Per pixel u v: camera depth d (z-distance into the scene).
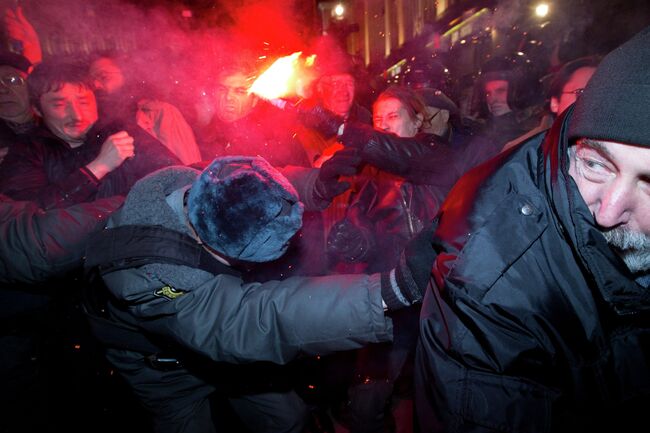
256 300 1.19
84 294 1.54
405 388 2.53
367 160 1.77
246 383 1.77
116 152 1.91
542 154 0.96
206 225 1.11
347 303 1.13
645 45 0.72
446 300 0.97
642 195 0.79
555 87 2.33
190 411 1.82
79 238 1.41
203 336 1.19
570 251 0.93
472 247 0.94
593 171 0.82
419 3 6.00
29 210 1.43
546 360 0.94
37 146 1.96
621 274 0.87
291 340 1.16
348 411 2.27
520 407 0.92
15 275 1.40
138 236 1.17
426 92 2.22
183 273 1.17
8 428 2.01
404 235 2.00
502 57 3.06
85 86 2.03
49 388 2.32
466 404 0.94
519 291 0.94
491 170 1.02
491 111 3.09
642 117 0.70
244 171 1.13
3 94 1.95
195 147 2.65
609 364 1.00
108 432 2.27
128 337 1.51
